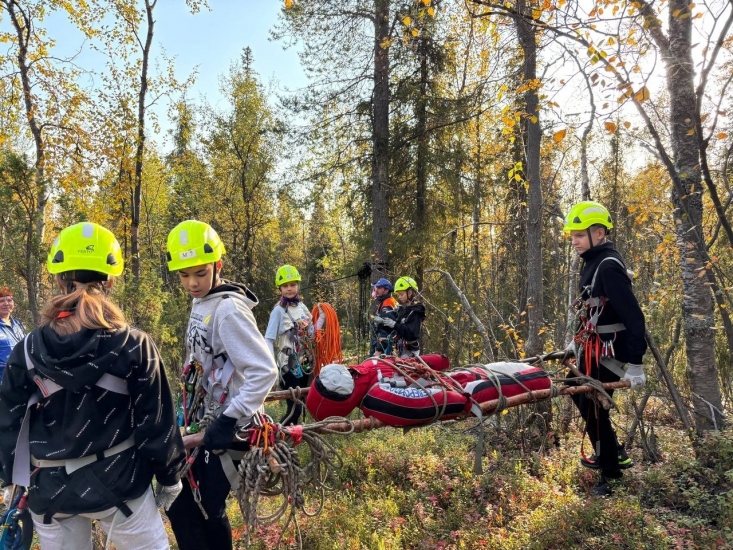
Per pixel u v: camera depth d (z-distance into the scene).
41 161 12.45
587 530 3.90
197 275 2.48
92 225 2.19
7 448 1.95
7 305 5.48
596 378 4.27
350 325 18.70
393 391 3.33
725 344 6.04
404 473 5.71
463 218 15.55
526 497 4.57
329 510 4.79
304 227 34.66
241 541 4.32
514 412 6.54
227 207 25.50
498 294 12.92
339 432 3.02
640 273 9.59
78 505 1.97
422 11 5.34
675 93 4.82
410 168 14.57
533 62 6.78
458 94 14.70
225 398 2.53
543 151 9.46
